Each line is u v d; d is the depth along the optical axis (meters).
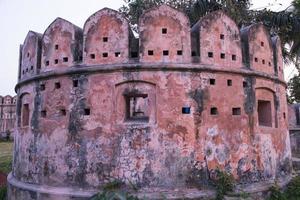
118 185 8.49
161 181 8.48
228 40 9.73
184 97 8.88
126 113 9.18
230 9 16.44
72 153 9.06
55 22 10.14
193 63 9.06
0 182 14.43
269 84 10.59
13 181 10.71
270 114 10.66
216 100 9.16
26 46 11.24
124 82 8.97
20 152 10.80
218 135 9.01
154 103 8.86
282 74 11.68
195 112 8.88
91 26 9.48
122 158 8.64
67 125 9.28
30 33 11.09
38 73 10.27
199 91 9.00
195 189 8.51
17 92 11.98
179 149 8.64
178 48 9.11
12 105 42.22
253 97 9.85
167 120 8.73
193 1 17.00
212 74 9.23
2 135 41.44
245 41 10.27
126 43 9.14
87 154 8.88
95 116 8.98
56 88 9.73
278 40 11.66
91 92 9.12
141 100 14.50
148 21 9.20
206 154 8.78
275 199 9.19
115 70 8.98
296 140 21.94
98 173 8.71
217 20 9.63
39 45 10.58
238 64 9.78
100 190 8.52
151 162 8.56
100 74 9.12
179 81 8.91
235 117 9.38
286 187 10.11
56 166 9.26
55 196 8.83
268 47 10.83
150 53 9.05
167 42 9.12
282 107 11.34
